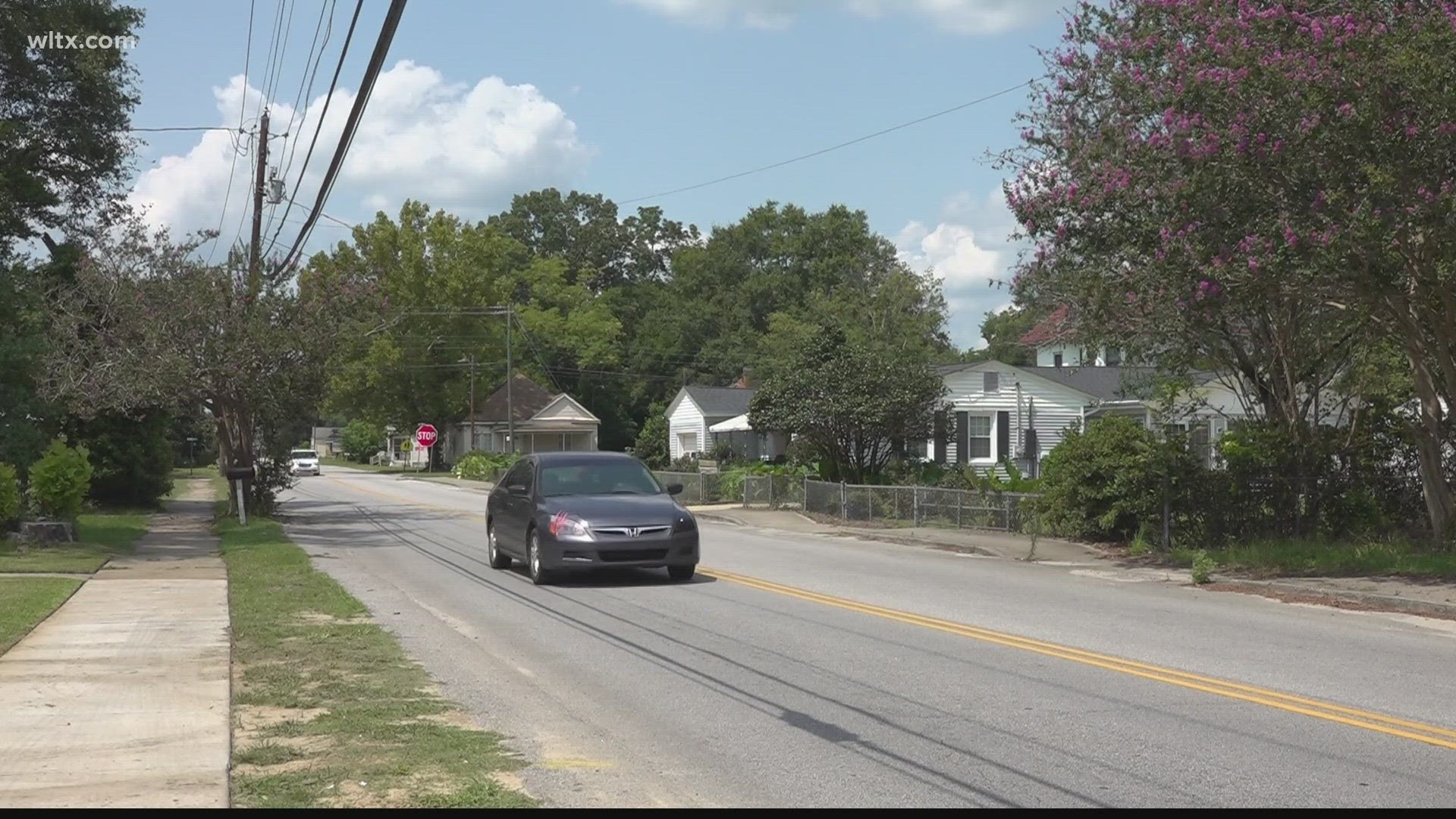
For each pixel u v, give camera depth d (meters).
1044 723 8.11
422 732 7.82
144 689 9.02
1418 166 13.48
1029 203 17.19
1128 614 13.38
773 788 6.63
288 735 7.75
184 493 49.00
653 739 7.73
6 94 31.56
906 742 7.62
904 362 35.59
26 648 10.80
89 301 30.53
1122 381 27.81
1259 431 20.41
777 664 10.28
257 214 30.64
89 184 33.81
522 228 107.56
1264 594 15.36
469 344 79.62
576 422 79.44
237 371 29.42
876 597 14.90
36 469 22.70
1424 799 6.37
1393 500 20.08
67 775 6.68
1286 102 13.75
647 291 100.62
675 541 16.06
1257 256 14.31
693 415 57.28
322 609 13.46
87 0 31.62
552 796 6.44
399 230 78.94
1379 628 12.45
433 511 36.00
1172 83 15.12
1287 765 7.05
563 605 14.17
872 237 88.69
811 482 32.09
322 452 138.88
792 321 75.38
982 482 31.12
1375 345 20.00
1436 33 12.88
